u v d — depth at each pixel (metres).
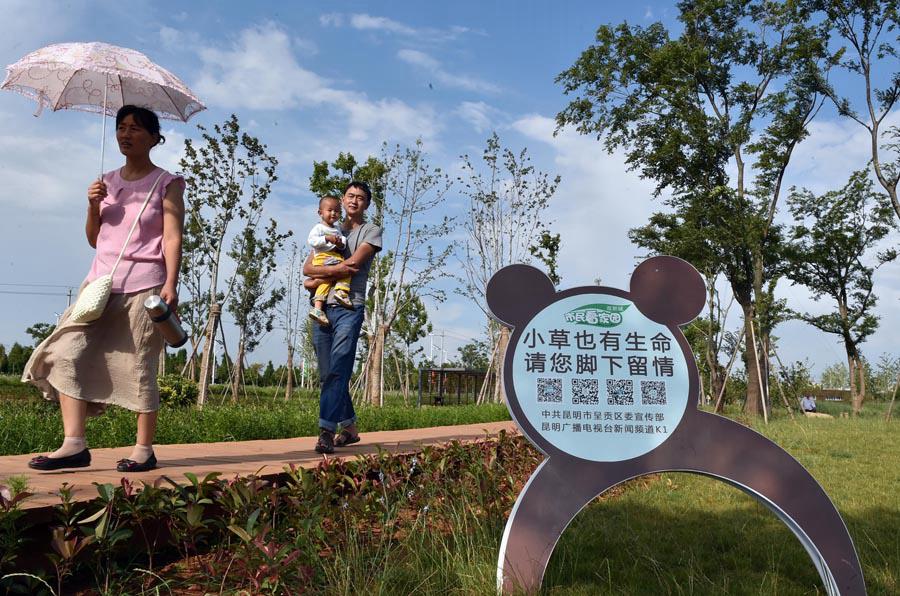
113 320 3.42
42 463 3.30
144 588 2.72
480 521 3.76
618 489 5.75
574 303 3.39
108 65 3.51
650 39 21.95
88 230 3.60
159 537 3.14
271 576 2.64
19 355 46.91
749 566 3.58
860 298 25.44
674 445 3.22
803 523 3.10
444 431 7.89
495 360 20.66
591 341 3.34
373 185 18.00
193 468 3.79
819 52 20.30
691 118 20.58
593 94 22.09
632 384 3.29
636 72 21.84
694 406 3.28
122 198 3.58
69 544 2.42
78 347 3.34
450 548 3.42
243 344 21.28
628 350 3.35
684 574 3.34
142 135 3.59
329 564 2.92
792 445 9.10
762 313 19.44
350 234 5.28
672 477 6.24
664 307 3.41
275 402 17.58
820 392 36.47
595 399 3.26
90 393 3.39
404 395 27.73
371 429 9.54
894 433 11.16
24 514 2.45
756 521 4.55
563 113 22.53
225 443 5.61
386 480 3.88
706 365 26.00
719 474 3.18
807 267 25.78
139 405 3.45
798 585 3.29
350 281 5.03
